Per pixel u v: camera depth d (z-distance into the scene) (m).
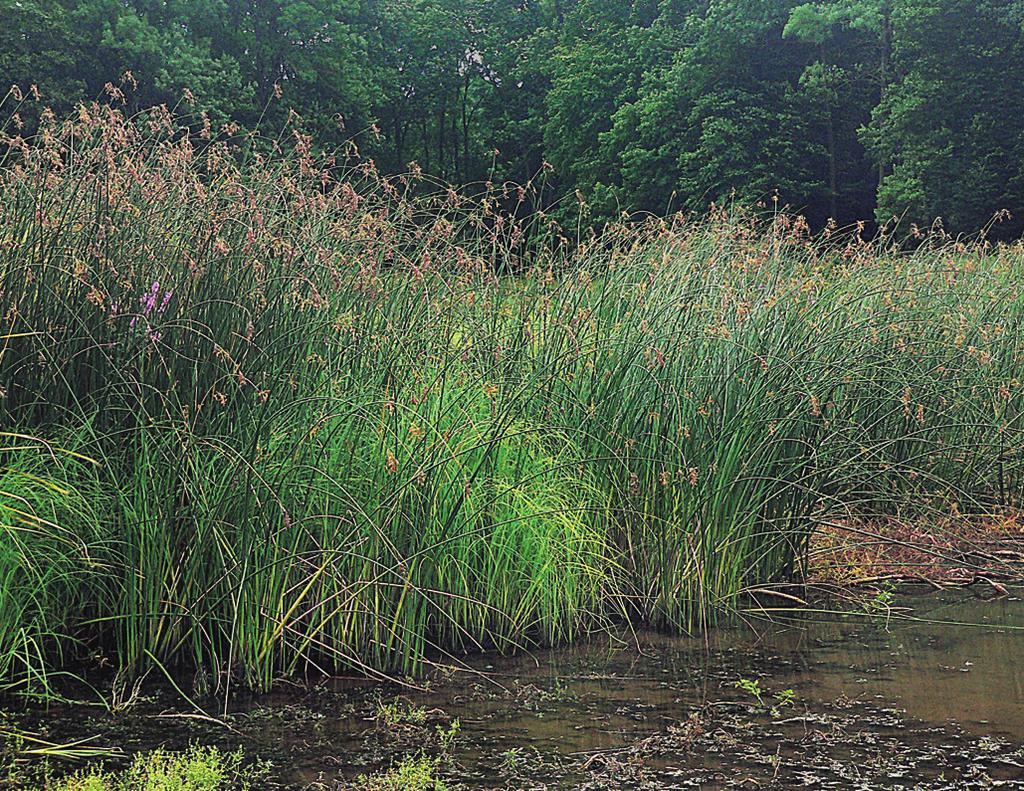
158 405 5.17
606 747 4.07
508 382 6.05
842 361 6.43
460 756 3.98
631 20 43.94
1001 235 29.80
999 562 6.88
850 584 6.61
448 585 5.34
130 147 6.13
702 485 5.82
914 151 30.78
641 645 5.48
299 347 5.32
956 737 4.14
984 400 8.00
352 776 3.78
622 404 6.07
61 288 5.27
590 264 7.22
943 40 30.66
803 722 4.33
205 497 4.80
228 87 32.84
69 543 4.66
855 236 9.49
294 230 5.88
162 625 4.82
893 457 7.42
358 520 4.98
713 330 6.12
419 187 21.80
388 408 5.06
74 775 3.71
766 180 32.31
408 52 46.88
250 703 4.56
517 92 47.88
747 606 6.18
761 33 34.53
